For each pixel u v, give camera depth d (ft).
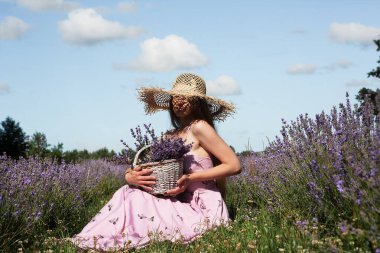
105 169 36.19
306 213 13.26
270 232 12.12
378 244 9.39
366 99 12.97
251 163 22.53
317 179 12.88
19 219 13.55
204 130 14.64
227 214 14.38
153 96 17.19
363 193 10.23
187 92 15.05
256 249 11.01
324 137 13.47
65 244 12.78
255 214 15.55
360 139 12.40
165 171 13.99
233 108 15.85
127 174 14.46
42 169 19.49
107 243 12.80
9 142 53.93
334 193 12.10
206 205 14.32
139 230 13.21
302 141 14.58
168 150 14.02
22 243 13.10
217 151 14.57
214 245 12.16
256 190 18.53
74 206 18.06
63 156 48.65
